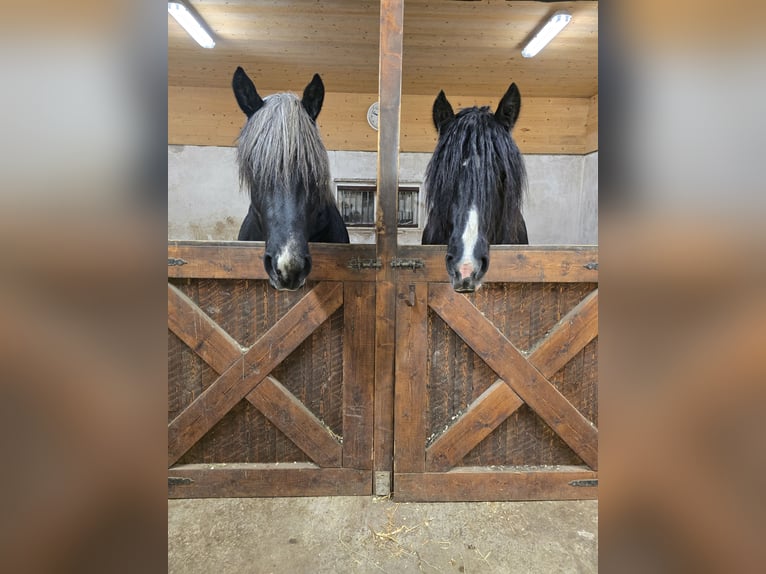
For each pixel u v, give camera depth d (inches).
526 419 62.4
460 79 117.0
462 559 49.5
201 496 60.5
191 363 60.6
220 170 126.6
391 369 59.9
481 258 55.3
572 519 57.2
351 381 60.3
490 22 88.0
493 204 58.4
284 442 62.1
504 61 106.4
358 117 126.0
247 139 55.7
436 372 61.0
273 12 86.6
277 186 53.6
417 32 92.9
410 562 48.9
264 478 60.6
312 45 99.7
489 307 60.4
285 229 53.0
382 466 61.1
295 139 54.0
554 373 61.0
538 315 60.7
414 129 127.5
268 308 60.1
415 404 60.1
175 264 58.0
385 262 58.6
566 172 134.8
